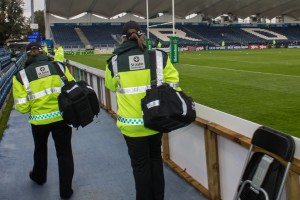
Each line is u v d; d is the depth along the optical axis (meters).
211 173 3.57
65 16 52.69
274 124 6.67
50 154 5.59
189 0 48.50
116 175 4.62
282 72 16.08
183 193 3.95
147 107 2.90
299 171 2.29
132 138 3.19
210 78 14.41
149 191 3.32
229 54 34.59
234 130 3.21
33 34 33.81
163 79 3.15
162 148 4.90
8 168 5.08
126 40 3.20
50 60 3.99
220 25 59.09
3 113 9.32
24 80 3.77
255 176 2.53
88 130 6.96
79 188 4.29
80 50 45.25
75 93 3.63
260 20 62.44
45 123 3.85
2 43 62.38
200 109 3.87
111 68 3.24
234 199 2.64
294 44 52.12
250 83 12.45
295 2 52.62
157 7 50.94
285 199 2.57
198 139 3.91
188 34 54.53
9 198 4.11
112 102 8.25
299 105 8.31
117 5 48.97
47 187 4.38
